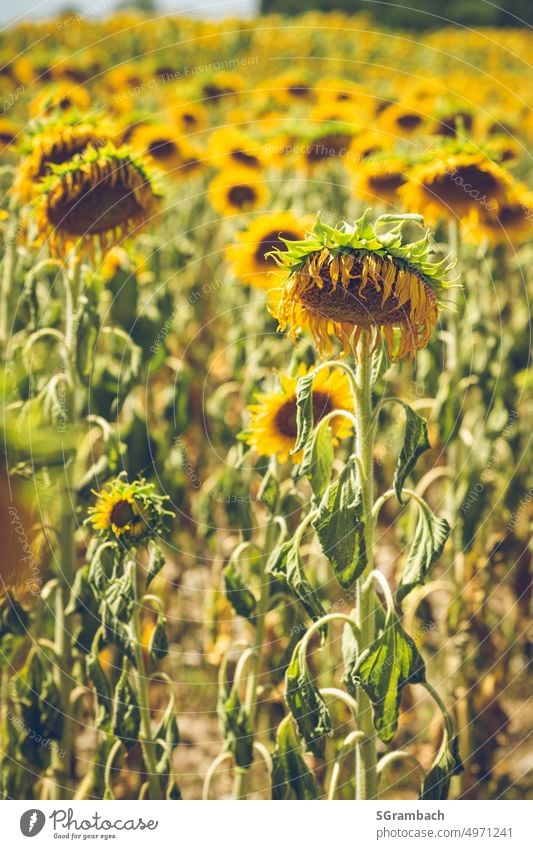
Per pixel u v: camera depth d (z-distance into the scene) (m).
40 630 1.98
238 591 1.81
